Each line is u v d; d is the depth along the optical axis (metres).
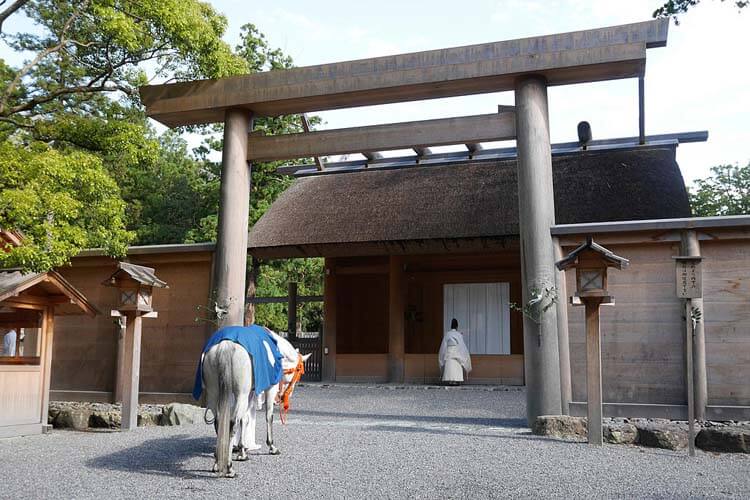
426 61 9.41
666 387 8.34
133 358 8.91
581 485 5.57
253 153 10.45
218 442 5.88
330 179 18.61
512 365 16.25
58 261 7.77
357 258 18.16
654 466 6.33
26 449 7.39
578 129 16.53
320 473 6.04
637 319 8.53
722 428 7.32
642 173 14.93
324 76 9.86
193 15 9.49
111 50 10.01
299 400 12.56
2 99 9.39
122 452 7.12
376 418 9.93
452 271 17.94
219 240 10.27
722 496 5.23
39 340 8.86
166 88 10.65
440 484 5.60
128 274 8.73
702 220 8.23
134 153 9.77
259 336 6.52
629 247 8.68
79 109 10.95
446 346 16.05
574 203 14.49
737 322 8.15
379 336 18.41
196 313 10.59
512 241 14.72
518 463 6.43
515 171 16.47
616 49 8.64
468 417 10.06
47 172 7.84
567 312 8.89
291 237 16.16
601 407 7.57
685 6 10.83
